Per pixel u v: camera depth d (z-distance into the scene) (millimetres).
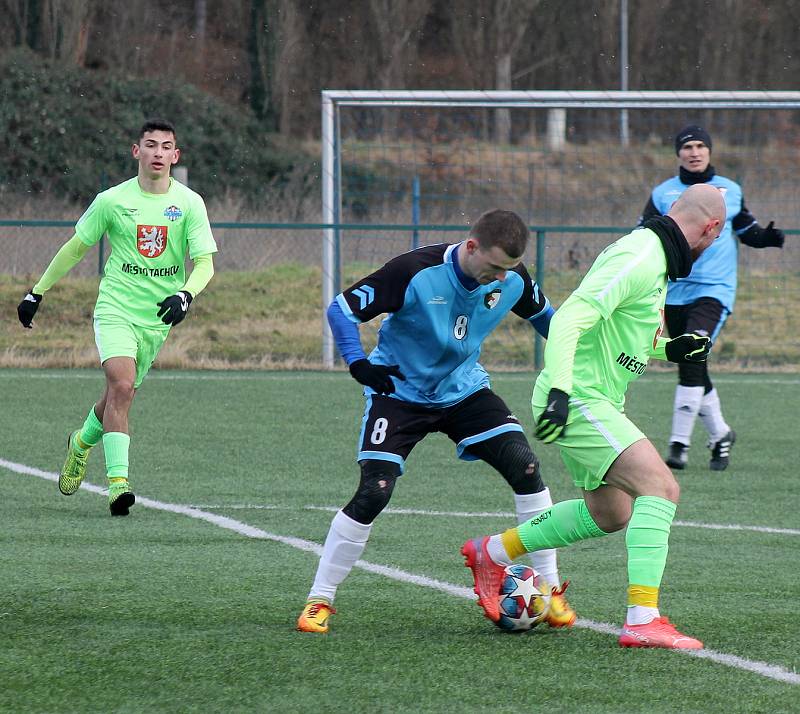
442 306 16469
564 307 15688
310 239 69375
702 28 143125
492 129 105812
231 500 26188
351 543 16500
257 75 119875
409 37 132500
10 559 20562
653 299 16031
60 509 25078
